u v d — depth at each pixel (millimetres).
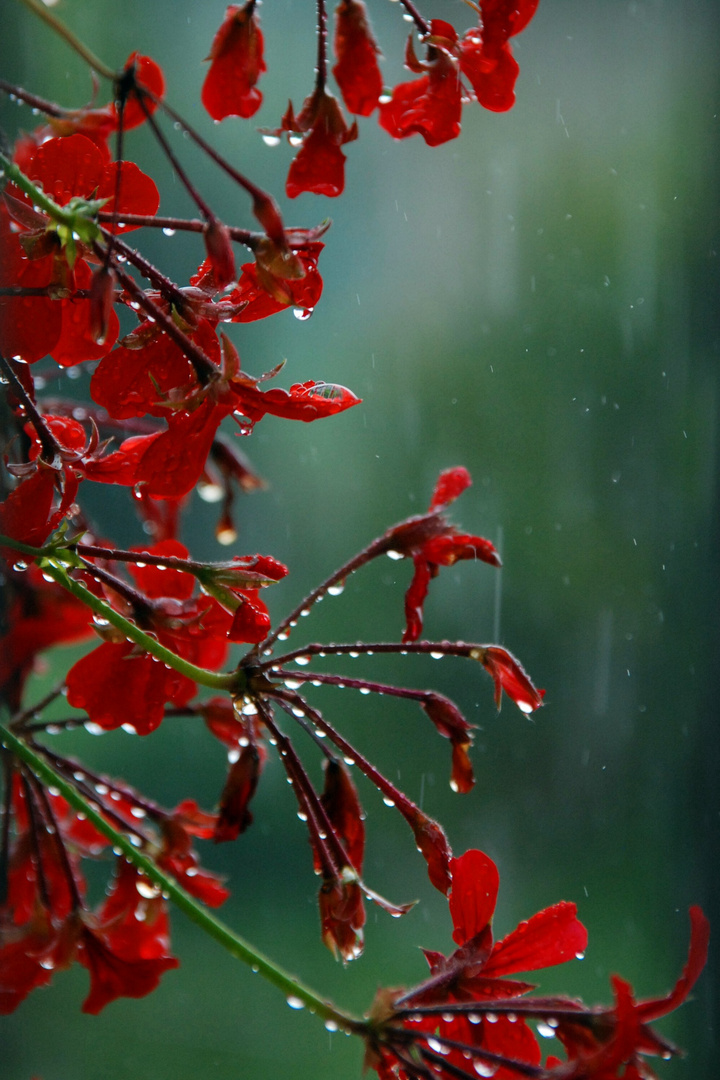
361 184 4523
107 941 1440
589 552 4414
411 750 4207
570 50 4652
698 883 3842
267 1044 3246
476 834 4102
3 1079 2658
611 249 4559
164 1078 3037
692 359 4387
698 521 4273
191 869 1456
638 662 4203
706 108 4504
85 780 1451
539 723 4250
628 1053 1369
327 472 4543
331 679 1413
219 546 4379
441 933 3711
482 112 4598
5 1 1769
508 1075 1392
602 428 4480
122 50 3867
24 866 1446
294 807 3951
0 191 1389
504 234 4609
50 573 1396
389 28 3885
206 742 4043
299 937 3648
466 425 4578
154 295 1392
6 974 1431
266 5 3955
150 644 1399
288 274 1381
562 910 1414
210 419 1389
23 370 1404
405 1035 1384
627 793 4094
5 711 1460
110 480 1399
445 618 4449
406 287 4586
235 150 3918
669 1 4609
